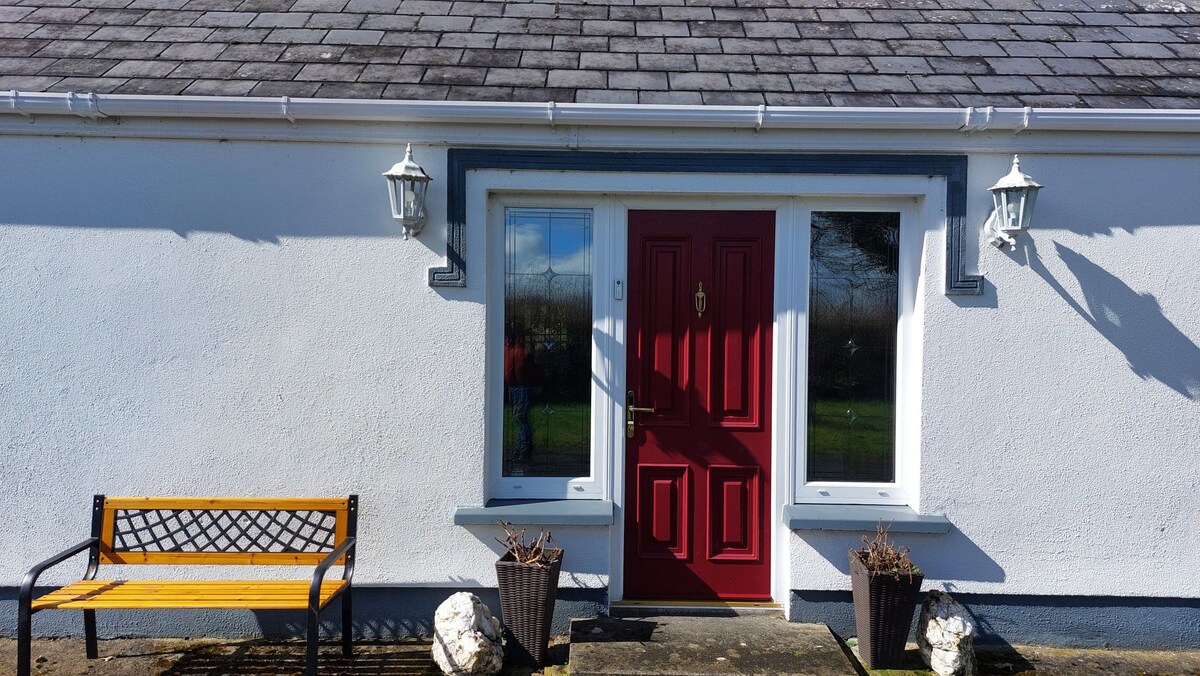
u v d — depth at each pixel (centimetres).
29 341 402
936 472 405
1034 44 455
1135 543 401
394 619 411
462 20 471
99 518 387
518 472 429
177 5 485
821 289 426
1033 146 398
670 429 429
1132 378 400
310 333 405
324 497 406
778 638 385
